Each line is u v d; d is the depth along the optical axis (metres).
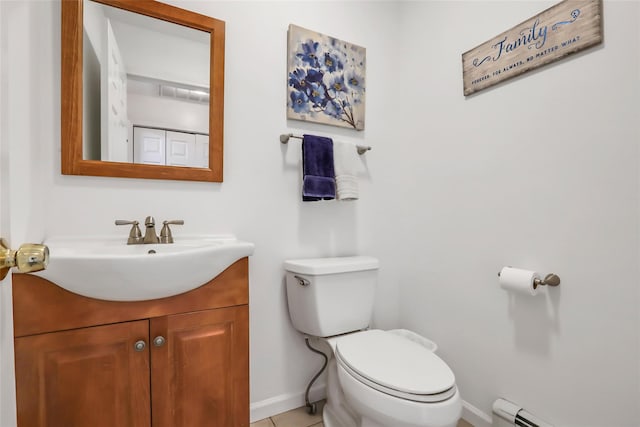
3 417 0.54
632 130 0.88
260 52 1.39
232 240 1.25
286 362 1.44
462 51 1.40
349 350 1.10
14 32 0.81
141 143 1.17
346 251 1.61
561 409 1.04
